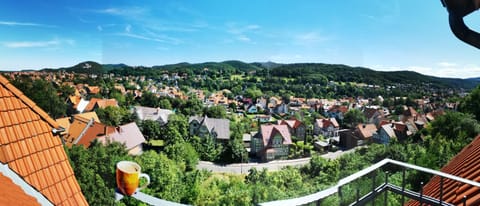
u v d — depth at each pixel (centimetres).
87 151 2444
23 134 395
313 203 238
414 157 2977
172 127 5562
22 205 289
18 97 424
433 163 2467
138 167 260
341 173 3812
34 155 391
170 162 3334
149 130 5531
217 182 3716
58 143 445
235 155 5175
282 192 3244
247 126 6819
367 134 5553
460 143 2577
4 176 334
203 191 3195
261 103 9038
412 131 4738
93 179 2127
